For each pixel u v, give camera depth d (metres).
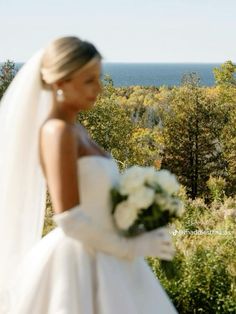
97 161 2.41
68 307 2.44
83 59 2.32
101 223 2.43
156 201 2.41
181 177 36.72
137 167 2.48
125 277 2.54
